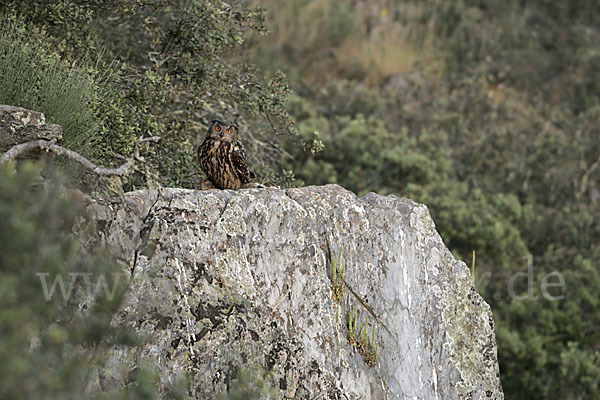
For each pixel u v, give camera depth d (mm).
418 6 62469
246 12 18734
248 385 10008
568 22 65312
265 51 47125
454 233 34469
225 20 18406
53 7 15984
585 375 29641
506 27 63062
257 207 11680
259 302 11305
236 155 13180
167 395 9344
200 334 10266
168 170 16359
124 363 9516
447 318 12734
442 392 12406
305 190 12766
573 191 43344
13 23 14453
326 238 12531
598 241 39438
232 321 10602
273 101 18594
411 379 12383
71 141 12758
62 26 16359
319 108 44906
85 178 10438
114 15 19047
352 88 48250
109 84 15336
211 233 11086
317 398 11133
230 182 13383
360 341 12352
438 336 12609
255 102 18781
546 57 60094
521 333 32250
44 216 7355
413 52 58562
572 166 45281
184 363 9969
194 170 16953
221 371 10305
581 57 58438
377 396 12086
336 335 11805
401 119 46250
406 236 12922
